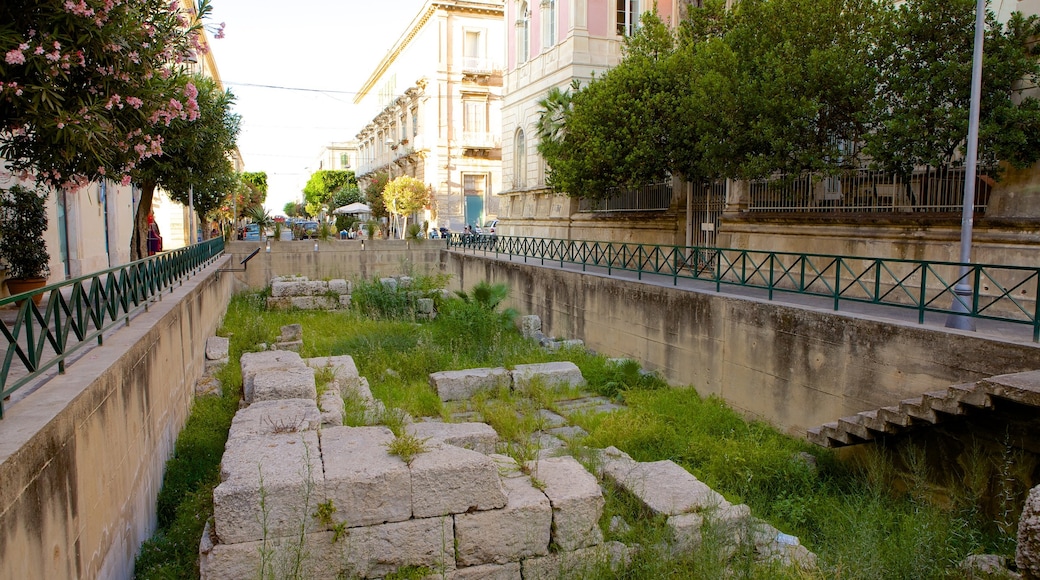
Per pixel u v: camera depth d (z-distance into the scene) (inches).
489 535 184.2
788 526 262.1
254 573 164.1
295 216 3855.8
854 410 336.2
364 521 173.2
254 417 223.6
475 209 1818.4
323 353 534.6
